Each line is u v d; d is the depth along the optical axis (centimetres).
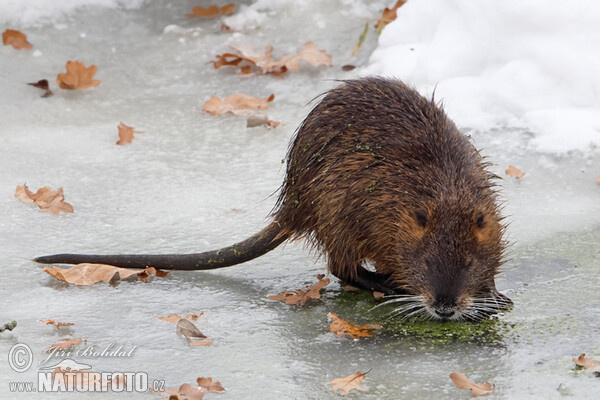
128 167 1080
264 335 714
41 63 1366
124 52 1420
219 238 904
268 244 834
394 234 745
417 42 1286
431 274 711
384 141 765
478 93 1145
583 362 634
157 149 1131
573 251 836
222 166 1077
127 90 1312
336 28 1406
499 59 1191
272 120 1185
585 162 999
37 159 1100
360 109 796
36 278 823
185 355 679
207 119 1214
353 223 772
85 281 815
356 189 765
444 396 608
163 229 927
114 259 834
